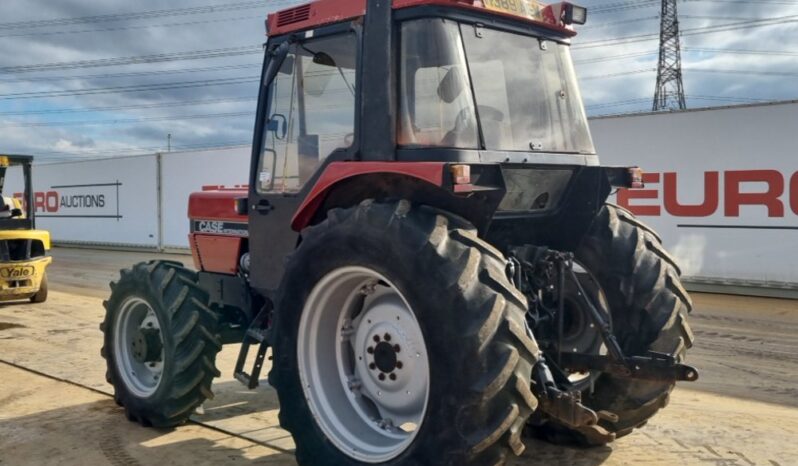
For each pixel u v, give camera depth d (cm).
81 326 930
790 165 1107
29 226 1152
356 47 382
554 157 404
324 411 384
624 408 422
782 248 1124
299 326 386
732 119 1152
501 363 308
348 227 355
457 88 364
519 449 317
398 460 341
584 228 437
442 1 362
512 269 343
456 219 348
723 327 898
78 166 2461
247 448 464
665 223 1225
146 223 2239
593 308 398
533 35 414
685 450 450
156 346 512
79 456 455
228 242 528
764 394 594
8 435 495
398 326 369
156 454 456
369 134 372
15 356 742
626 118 1255
